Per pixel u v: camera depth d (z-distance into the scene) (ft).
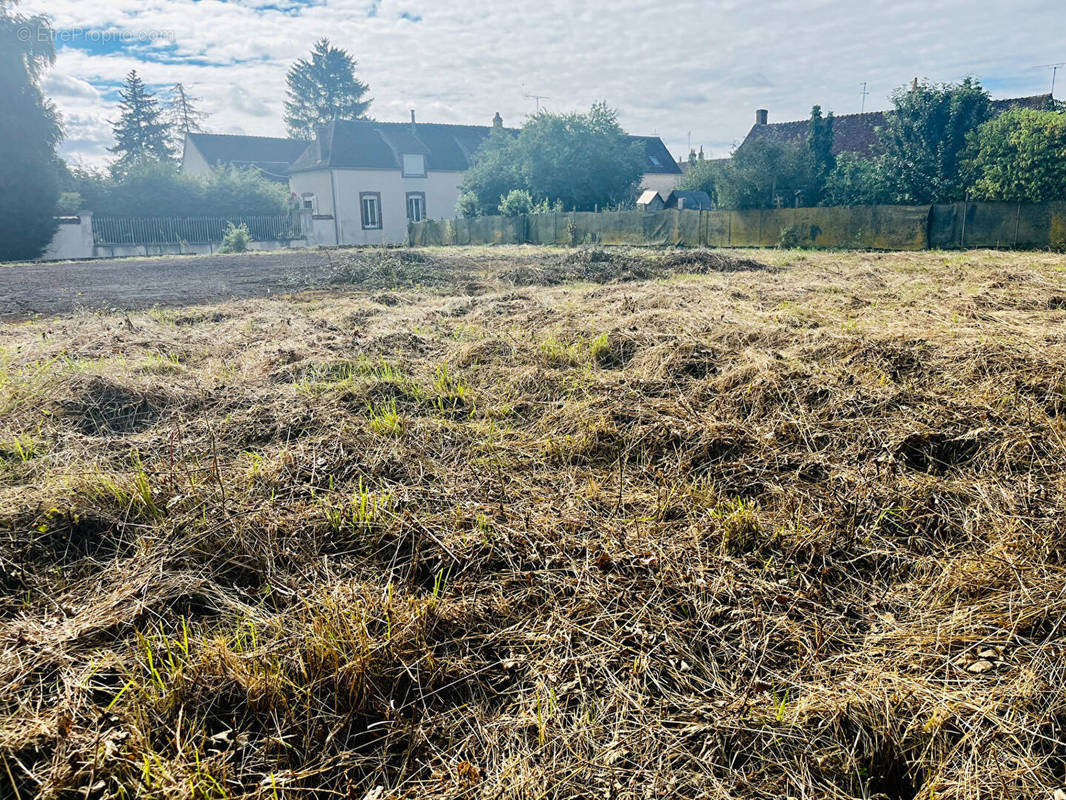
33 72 86.89
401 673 7.05
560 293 31.30
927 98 69.26
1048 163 57.93
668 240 72.23
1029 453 11.32
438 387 16.12
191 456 12.31
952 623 7.70
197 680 6.82
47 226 87.40
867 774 6.14
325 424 13.70
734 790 5.90
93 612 7.90
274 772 6.02
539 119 106.11
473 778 5.95
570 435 13.04
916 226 56.08
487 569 8.88
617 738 6.35
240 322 25.23
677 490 10.87
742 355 17.15
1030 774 5.84
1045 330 19.08
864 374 15.46
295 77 203.21
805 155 81.25
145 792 5.69
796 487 10.89
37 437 12.85
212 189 106.63
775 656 7.42
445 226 98.12
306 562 9.03
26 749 6.02
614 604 8.13
